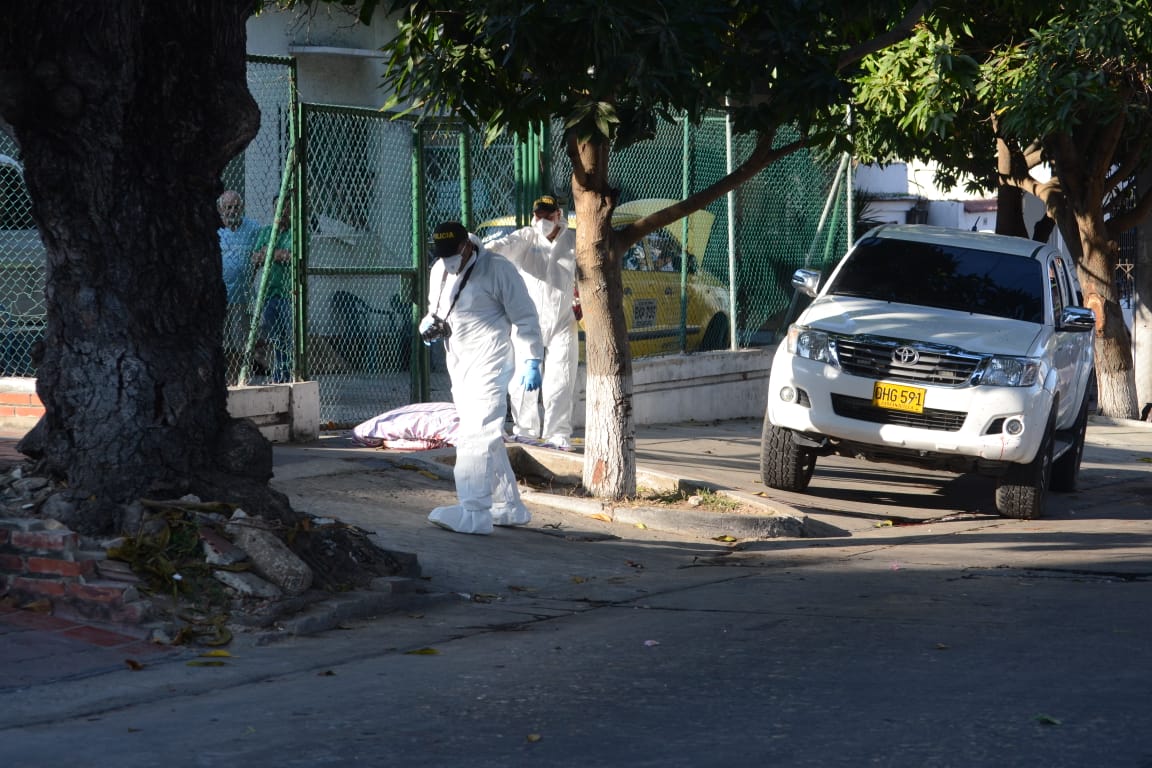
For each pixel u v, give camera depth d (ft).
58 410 30.45
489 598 33.55
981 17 72.38
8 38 29.12
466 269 39.91
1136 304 91.30
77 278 30.22
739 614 31.60
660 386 69.46
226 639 27.45
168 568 28.55
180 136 30.55
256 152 56.44
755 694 23.70
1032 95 68.85
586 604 33.32
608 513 45.39
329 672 25.61
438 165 59.36
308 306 53.47
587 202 45.88
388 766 19.57
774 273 79.66
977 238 56.44
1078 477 63.26
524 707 23.00
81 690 23.93
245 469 31.68
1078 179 83.51
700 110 37.86
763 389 77.46
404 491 45.03
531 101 38.55
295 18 84.64
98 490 29.96
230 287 51.70
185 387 30.81
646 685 24.56
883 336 49.03
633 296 68.28
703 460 59.26
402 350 58.75
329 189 54.54
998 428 47.85
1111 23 66.44
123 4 29.43
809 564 39.65
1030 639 28.04
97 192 29.94
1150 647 27.07
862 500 53.57
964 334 49.06
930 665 25.71
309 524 31.78
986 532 46.60
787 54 37.83
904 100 72.43
